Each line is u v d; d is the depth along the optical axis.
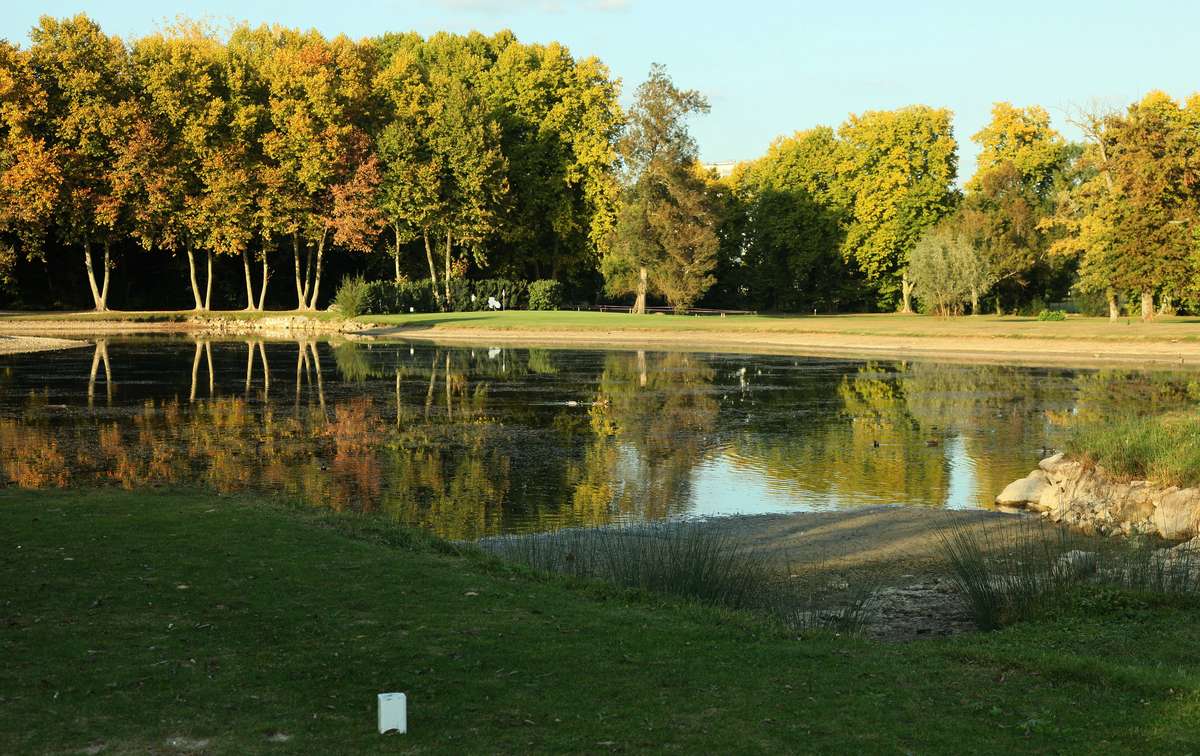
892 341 55.62
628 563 11.84
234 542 11.78
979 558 12.84
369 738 6.29
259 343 57.53
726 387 36.31
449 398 32.34
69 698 6.91
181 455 21.48
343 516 14.05
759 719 6.68
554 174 84.25
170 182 70.75
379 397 32.34
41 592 9.47
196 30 82.31
